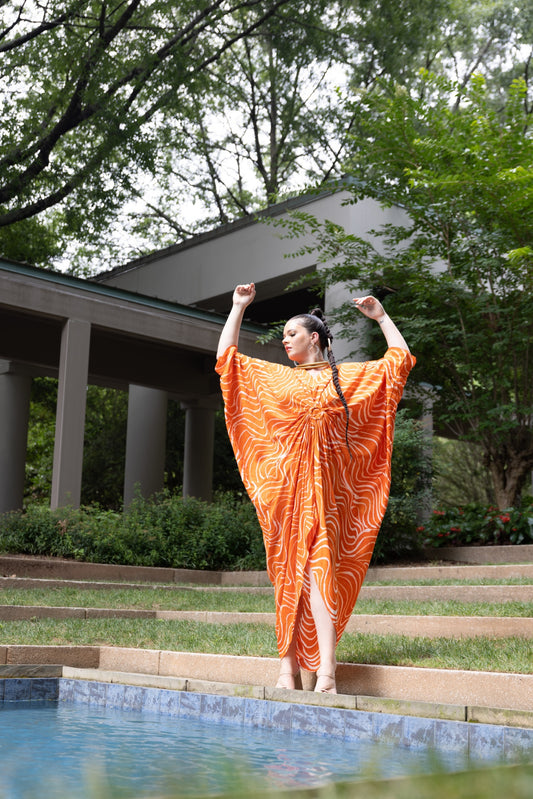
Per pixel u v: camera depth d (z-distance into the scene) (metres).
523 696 3.20
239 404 4.07
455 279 10.34
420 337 10.41
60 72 16.52
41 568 8.70
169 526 10.74
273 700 3.40
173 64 17.30
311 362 4.12
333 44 19.33
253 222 14.36
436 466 11.60
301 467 3.84
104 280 17.16
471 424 11.01
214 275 14.88
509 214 9.60
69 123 16.92
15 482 14.30
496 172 9.41
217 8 18.30
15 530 9.80
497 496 10.72
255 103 22.75
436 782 0.65
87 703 4.01
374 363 4.03
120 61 17.25
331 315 11.75
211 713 3.53
